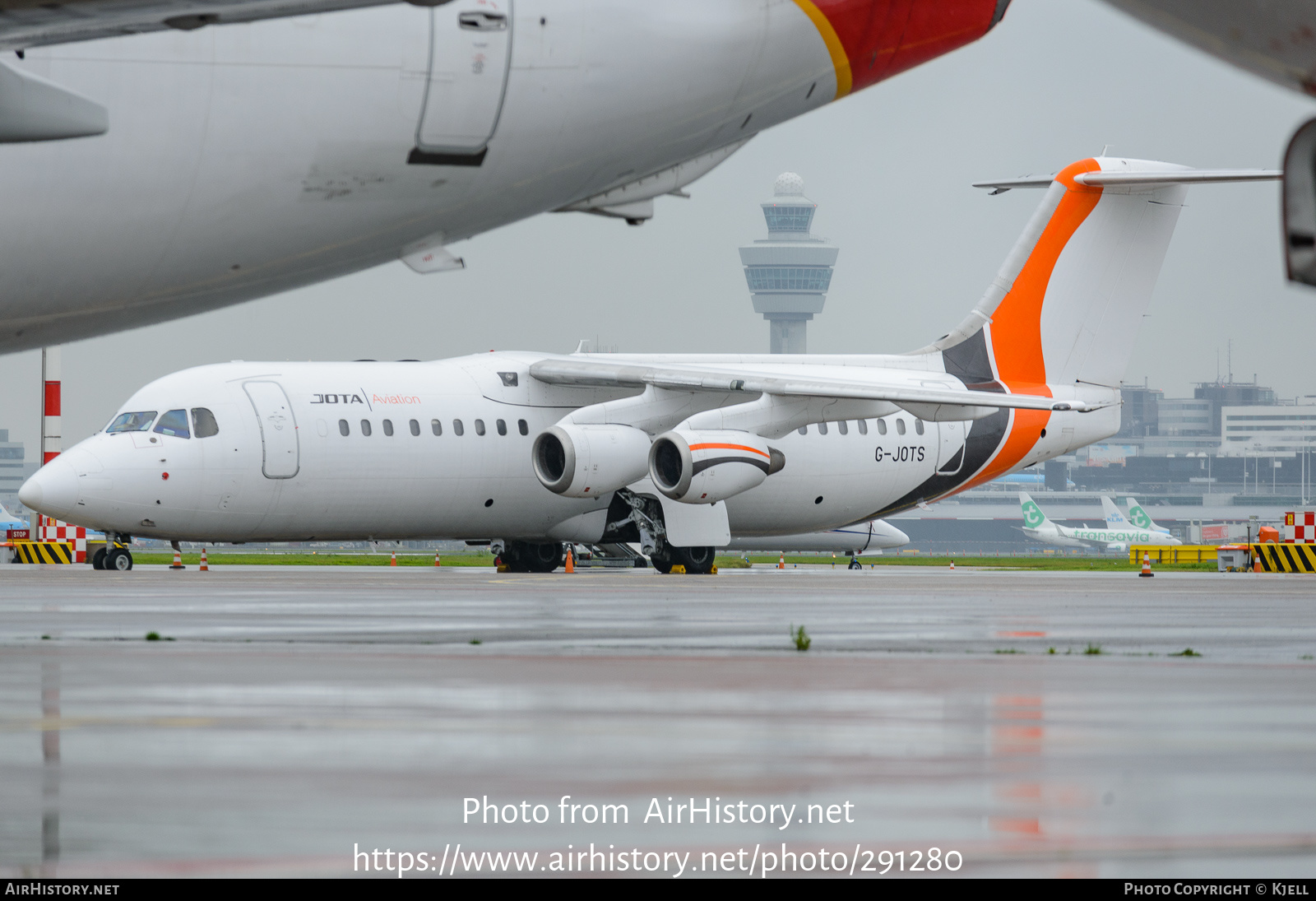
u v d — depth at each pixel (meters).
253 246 42.28
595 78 42.69
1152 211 131.50
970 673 39.78
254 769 24.41
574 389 124.38
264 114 40.28
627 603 73.75
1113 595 89.75
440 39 40.97
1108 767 24.83
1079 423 133.25
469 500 119.50
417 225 43.91
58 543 159.25
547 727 29.23
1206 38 27.52
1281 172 24.19
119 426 110.75
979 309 132.88
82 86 38.72
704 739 27.69
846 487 130.62
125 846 19.16
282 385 113.56
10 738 27.53
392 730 28.75
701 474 112.56
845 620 61.91
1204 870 18.28
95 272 41.19
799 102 45.94
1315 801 22.11
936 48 45.75
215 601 74.94
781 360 130.50
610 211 47.81
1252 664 42.88
